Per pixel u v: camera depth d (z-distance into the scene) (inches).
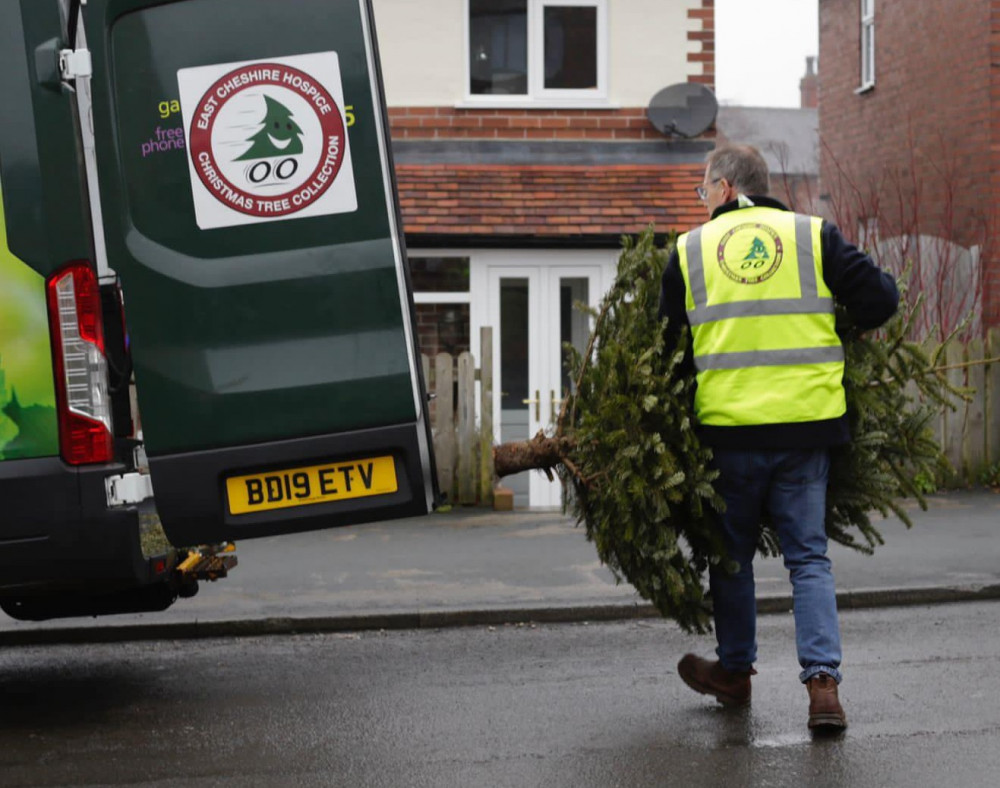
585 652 391.9
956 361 699.4
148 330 288.2
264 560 538.0
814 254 293.7
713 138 746.8
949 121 884.6
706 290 296.5
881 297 287.3
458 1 740.7
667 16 748.0
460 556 542.0
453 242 720.3
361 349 288.2
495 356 725.9
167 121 288.2
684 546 309.4
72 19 292.8
